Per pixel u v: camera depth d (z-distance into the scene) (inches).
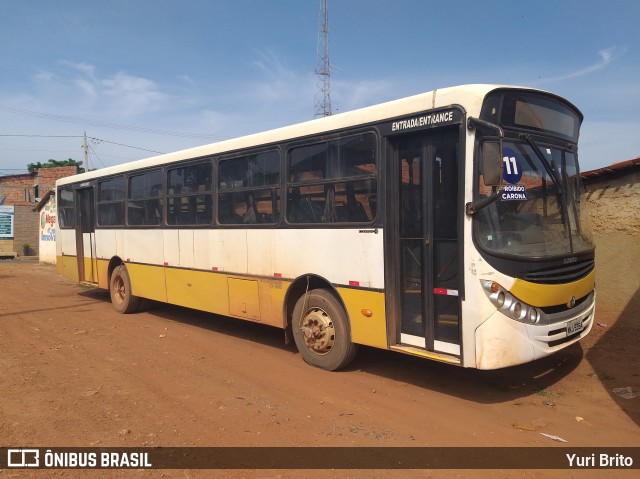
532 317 193.5
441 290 204.1
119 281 422.0
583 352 264.4
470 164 191.3
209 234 317.4
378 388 226.8
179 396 221.1
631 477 149.3
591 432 178.5
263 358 277.3
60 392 226.7
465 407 203.2
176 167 346.3
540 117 217.0
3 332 348.2
